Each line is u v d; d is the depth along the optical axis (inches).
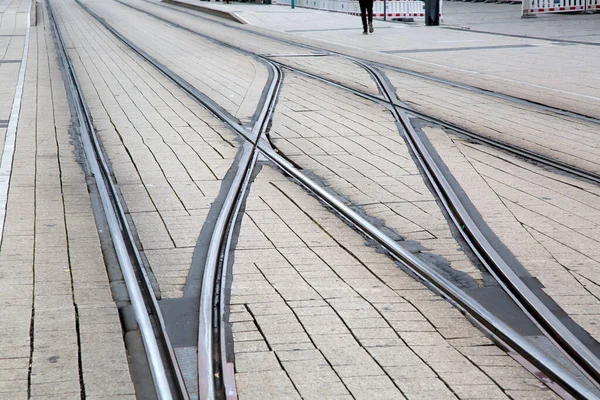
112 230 306.2
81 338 215.6
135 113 569.0
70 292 247.3
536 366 200.8
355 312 231.9
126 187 372.5
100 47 1043.3
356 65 812.6
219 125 522.0
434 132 490.6
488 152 437.1
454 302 240.2
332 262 273.3
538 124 511.5
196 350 211.5
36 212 331.3
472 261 276.5
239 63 845.2
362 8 1163.3
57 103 609.3
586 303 239.3
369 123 523.2
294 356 205.2
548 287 251.3
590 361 202.8
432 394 185.5
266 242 294.5
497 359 204.2
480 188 364.8
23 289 249.3
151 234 305.1
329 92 650.2
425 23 1342.3
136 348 212.8
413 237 301.1
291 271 265.0
